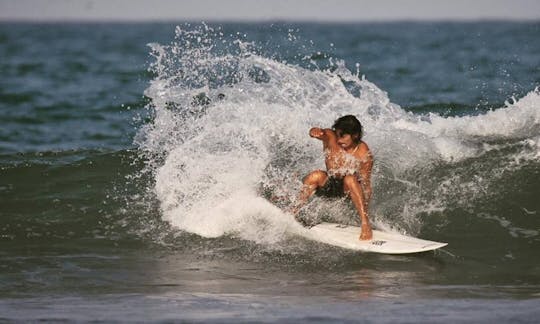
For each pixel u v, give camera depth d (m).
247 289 26.12
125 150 44.72
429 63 133.38
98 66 146.62
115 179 40.09
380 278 27.48
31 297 25.33
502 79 98.25
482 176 36.72
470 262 29.36
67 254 30.58
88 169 41.69
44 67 145.00
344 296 25.16
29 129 71.50
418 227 33.12
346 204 32.97
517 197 35.06
